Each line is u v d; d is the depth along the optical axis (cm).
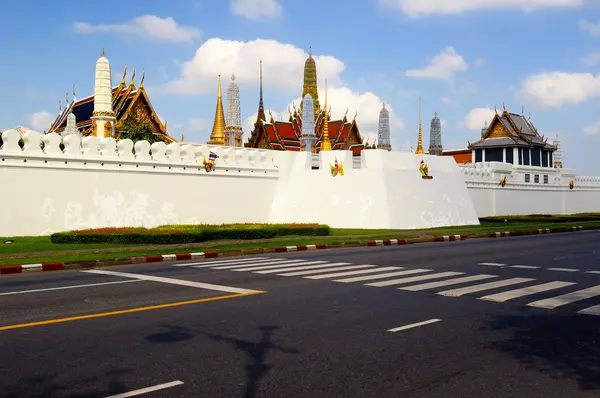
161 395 520
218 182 3069
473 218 3788
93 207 2528
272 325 805
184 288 1138
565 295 1075
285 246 2158
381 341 720
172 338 729
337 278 1291
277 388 542
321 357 647
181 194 2883
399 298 1030
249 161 3262
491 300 1016
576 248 2192
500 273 1401
